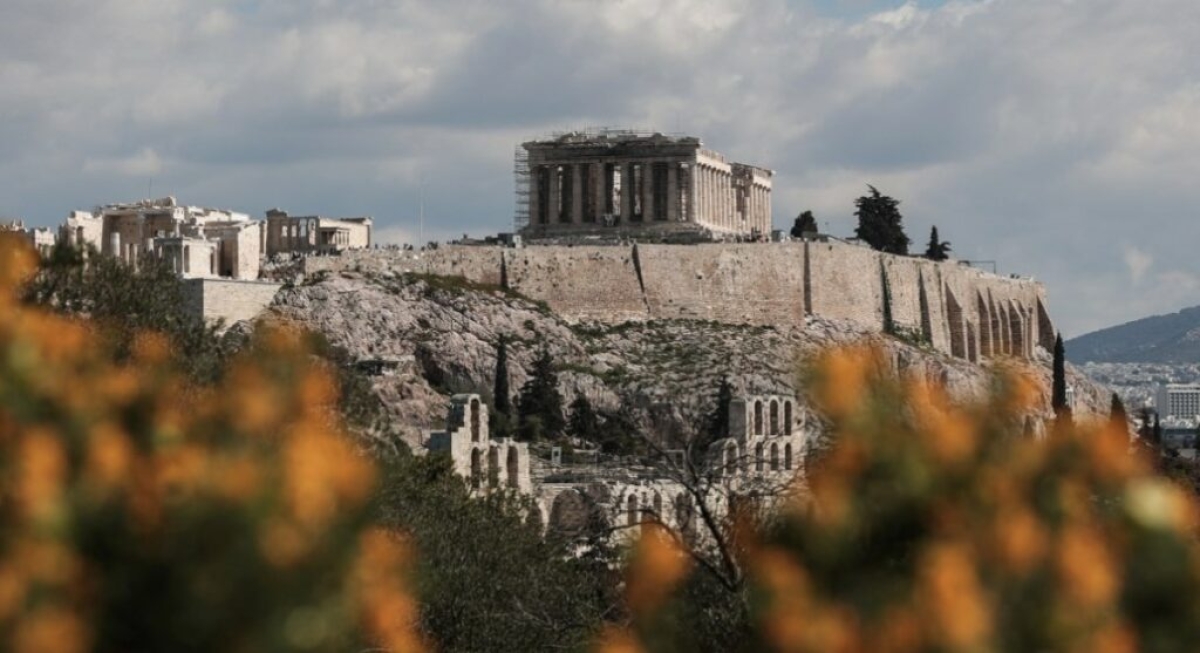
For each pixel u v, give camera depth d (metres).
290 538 55.44
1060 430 55.75
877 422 54.84
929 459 54.03
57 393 59.50
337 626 55.78
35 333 62.12
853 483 54.31
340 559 56.28
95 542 54.75
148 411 61.03
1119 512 54.03
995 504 53.31
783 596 52.69
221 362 147.00
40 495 54.56
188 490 55.59
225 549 54.84
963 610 50.19
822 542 53.53
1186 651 51.44
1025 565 51.53
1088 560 51.44
